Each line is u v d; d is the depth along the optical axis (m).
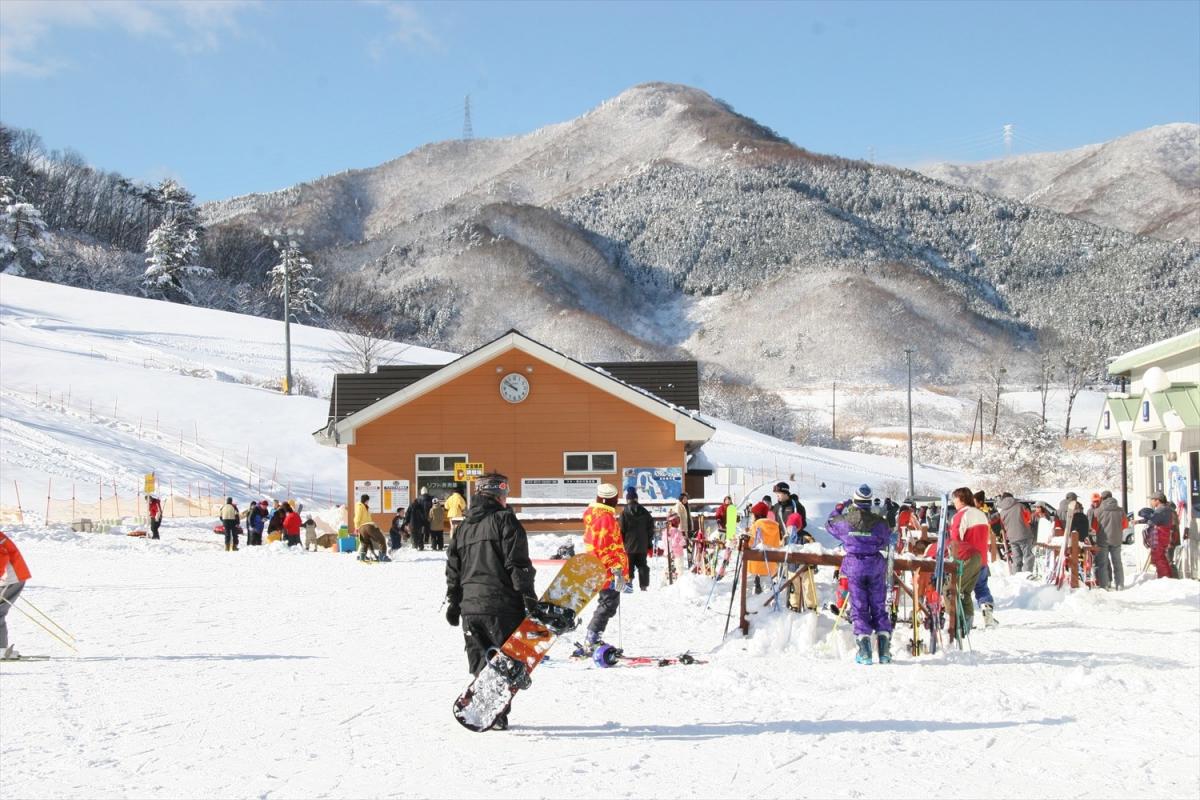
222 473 50.81
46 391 57.94
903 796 6.14
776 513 18.66
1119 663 10.84
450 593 8.20
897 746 7.31
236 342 91.56
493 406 34.34
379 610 15.66
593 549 11.28
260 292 153.38
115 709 8.66
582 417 34.31
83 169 175.88
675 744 7.36
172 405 59.34
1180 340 23.59
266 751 7.21
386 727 7.93
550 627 7.80
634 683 9.77
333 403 37.69
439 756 7.04
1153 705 8.69
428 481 34.25
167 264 139.25
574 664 10.84
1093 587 19.31
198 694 9.27
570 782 6.39
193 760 6.97
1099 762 6.92
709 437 34.19
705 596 16.50
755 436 83.94
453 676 10.10
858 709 8.59
